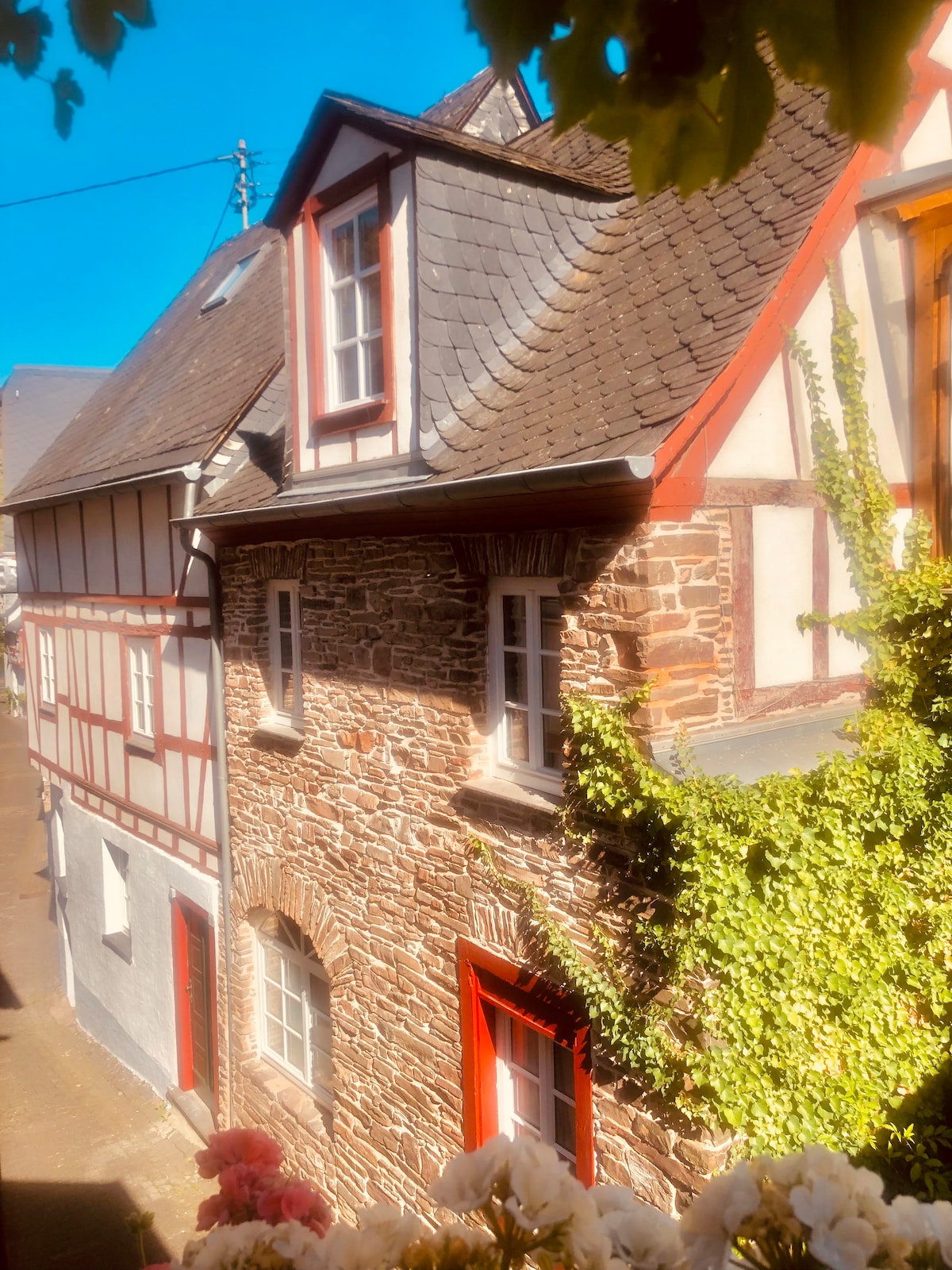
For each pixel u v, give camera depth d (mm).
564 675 5199
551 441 5164
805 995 4793
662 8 1127
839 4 1085
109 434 12258
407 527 6273
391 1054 6934
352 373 7004
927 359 5793
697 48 1142
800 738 5223
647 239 6344
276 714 8422
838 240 5309
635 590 4734
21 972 14664
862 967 4992
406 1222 1264
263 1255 1315
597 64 1190
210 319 12773
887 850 5141
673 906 4684
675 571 4750
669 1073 4699
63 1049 12289
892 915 5137
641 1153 4953
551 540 5246
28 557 13695
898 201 5270
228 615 8664
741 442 5000
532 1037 6070
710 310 5184
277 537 7734
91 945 12555
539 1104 6004
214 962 9406
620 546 4824
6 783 26469
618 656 4914
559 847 5387
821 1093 4789
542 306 6605
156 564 10078
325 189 6895
